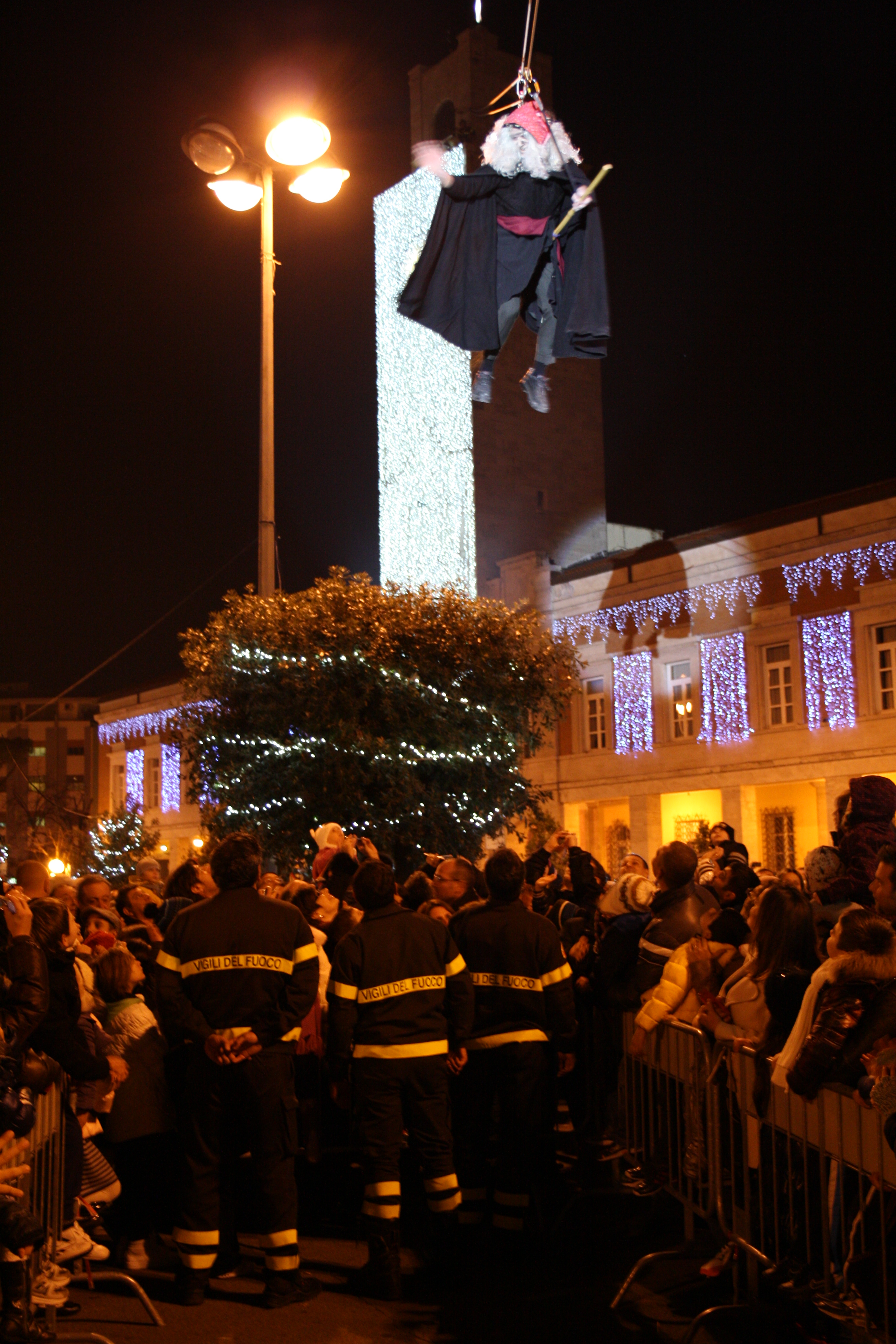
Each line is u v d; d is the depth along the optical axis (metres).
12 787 50.72
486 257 7.41
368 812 17.33
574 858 9.84
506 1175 6.49
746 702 27.62
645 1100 6.71
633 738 30.05
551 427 40.34
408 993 6.17
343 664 17.25
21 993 4.87
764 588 27.39
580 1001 8.07
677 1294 5.80
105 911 8.77
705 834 26.69
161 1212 7.20
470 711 18.09
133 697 49.59
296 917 5.96
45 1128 5.29
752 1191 5.42
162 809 46.69
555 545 39.81
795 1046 4.73
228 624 18.09
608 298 7.62
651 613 29.88
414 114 41.28
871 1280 4.06
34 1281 5.05
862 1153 4.24
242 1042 5.71
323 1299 5.81
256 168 14.49
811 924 5.58
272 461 15.33
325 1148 8.65
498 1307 5.65
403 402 40.44
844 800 7.91
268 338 15.30
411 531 39.66
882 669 25.34
